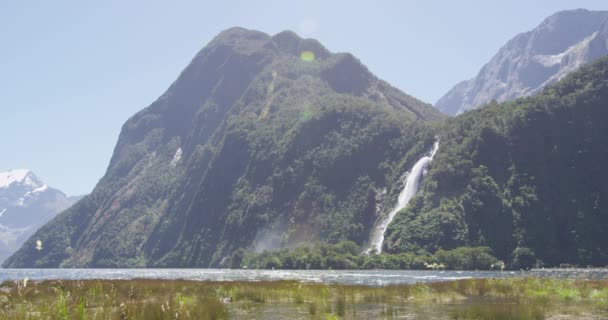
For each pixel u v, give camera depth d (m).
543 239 199.00
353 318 33.12
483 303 41.31
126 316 27.36
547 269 182.62
